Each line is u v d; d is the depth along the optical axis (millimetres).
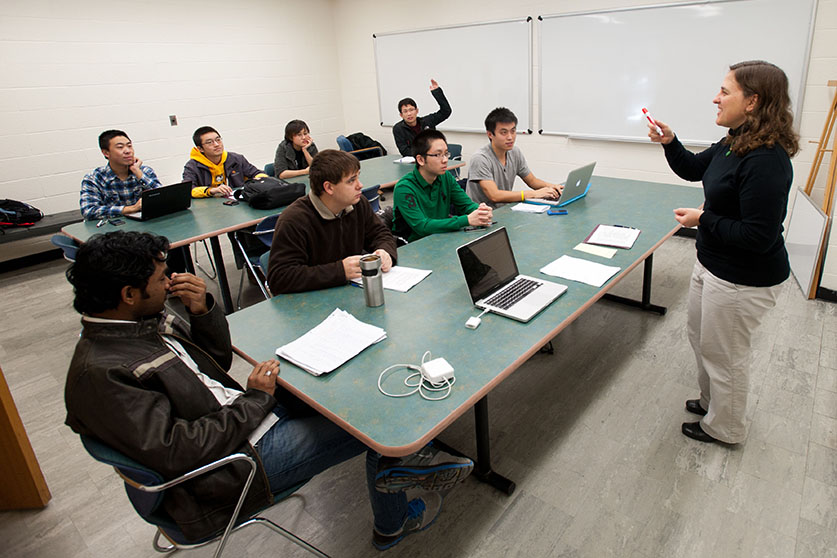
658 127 2053
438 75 5664
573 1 4453
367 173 3988
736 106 1498
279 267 1885
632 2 4133
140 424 1097
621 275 1879
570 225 2469
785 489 1744
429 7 5484
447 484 1440
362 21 6160
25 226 4285
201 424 1195
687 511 1683
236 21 5582
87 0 4582
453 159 5082
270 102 6062
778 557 1508
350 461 2025
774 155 1451
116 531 1759
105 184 3416
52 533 1760
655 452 1949
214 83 5547
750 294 1629
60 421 2363
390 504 1517
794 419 2076
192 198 3641
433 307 1705
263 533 1715
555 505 1738
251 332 1626
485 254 1752
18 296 3932
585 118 4691
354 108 6727
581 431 2084
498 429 2125
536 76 4898
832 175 2881
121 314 1197
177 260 3494
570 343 2742
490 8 5016
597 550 1565
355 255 2074
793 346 2584
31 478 1808
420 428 1140
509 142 2982
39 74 4453
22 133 4449
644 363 2525
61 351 3020
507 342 1465
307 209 1971
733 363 1771
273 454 1333
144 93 5074
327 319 1641
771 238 1481
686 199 2836
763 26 3609
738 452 1921
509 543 1608
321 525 1726
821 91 3486
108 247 1135
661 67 4141
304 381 1346
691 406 2150
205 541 1252
